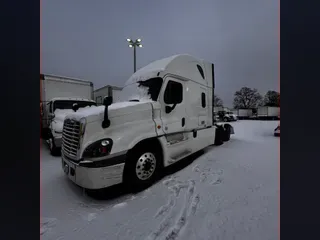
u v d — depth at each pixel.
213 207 2.27
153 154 3.11
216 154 5.07
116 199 2.62
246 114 36.78
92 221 2.09
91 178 2.42
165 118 3.48
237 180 3.14
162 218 2.10
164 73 3.52
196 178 3.29
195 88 4.50
